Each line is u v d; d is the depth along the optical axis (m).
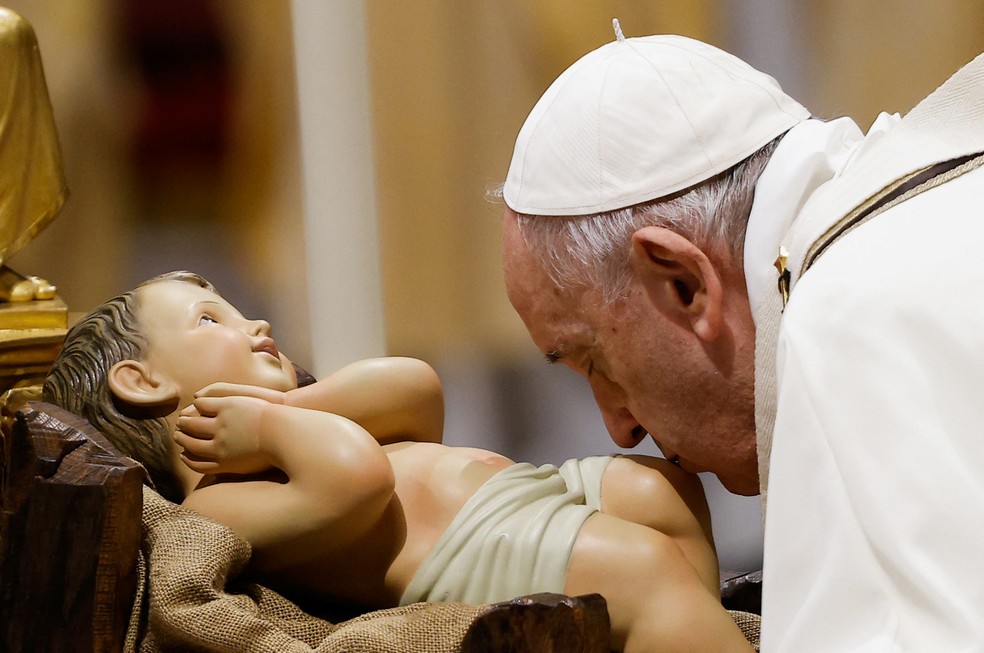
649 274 4.38
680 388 4.47
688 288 4.39
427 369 5.29
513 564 4.36
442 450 4.97
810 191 4.16
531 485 4.67
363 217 14.05
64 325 6.95
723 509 11.48
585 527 4.39
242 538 4.45
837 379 3.08
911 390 2.96
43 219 7.48
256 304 14.11
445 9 13.90
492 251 14.55
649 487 4.69
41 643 4.12
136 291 5.43
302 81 13.84
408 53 13.91
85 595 4.12
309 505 4.43
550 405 13.55
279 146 14.06
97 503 4.13
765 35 14.28
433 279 14.34
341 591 4.74
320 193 13.98
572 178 4.55
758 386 3.88
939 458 2.85
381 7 13.74
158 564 4.23
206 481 4.93
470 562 4.43
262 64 13.81
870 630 2.79
